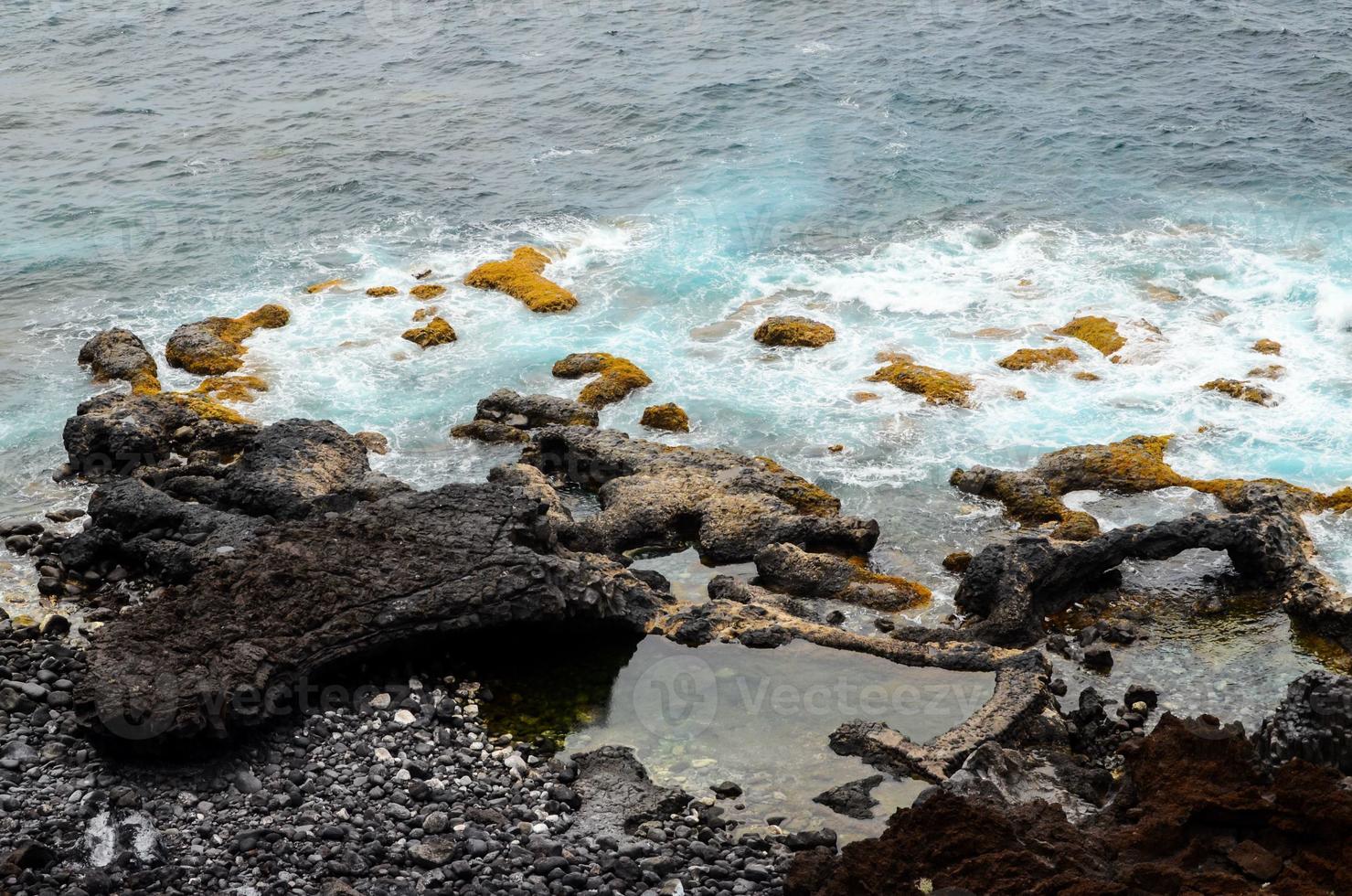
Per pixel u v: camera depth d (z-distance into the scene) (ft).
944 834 59.26
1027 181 153.58
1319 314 118.52
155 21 259.39
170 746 66.80
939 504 97.81
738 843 63.46
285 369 120.37
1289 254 130.11
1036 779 68.33
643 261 139.23
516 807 65.67
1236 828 60.03
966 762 68.33
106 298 137.90
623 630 81.82
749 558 91.81
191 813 63.82
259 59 230.89
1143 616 84.48
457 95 202.49
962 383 112.16
